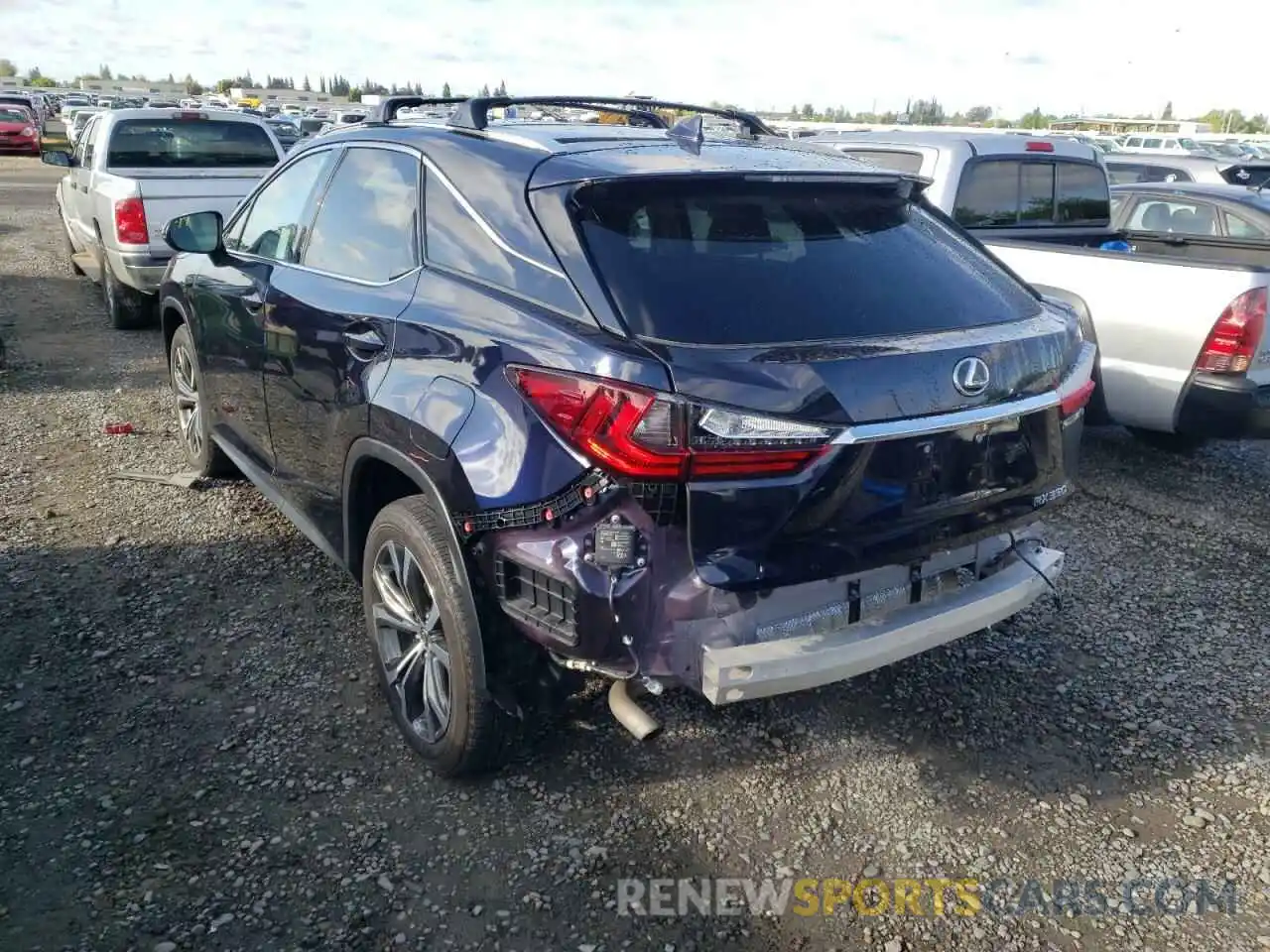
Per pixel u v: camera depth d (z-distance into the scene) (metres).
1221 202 7.96
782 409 2.46
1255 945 2.63
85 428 6.43
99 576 4.39
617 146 3.16
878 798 3.15
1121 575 4.77
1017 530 3.29
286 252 4.16
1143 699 3.74
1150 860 2.93
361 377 3.25
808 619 2.76
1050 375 3.04
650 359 2.45
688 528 2.47
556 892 2.73
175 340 5.42
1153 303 5.72
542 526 2.61
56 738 3.29
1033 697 3.73
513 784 3.14
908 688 3.75
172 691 3.57
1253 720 3.62
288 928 2.59
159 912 2.62
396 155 3.56
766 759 3.31
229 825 2.93
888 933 2.64
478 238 3.02
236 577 4.43
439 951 2.54
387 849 2.87
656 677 2.63
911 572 2.95
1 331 9.00
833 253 2.96
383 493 3.53
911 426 2.63
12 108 34.41
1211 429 5.63
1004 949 2.61
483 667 2.88
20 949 2.48
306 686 3.63
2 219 17.20
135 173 8.91
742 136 3.82
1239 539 5.22
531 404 2.62
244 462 4.53
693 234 2.81
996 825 3.05
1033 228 7.28
